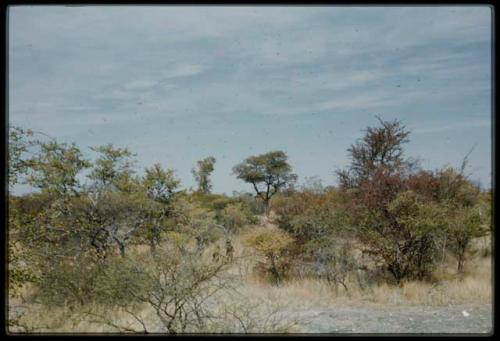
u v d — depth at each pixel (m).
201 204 20.58
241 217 19.62
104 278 8.61
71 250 10.50
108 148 12.71
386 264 12.66
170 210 13.76
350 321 8.80
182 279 7.74
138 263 8.23
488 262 13.70
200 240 13.65
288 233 14.16
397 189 13.30
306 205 14.68
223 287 9.29
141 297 7.78
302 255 13.16
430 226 11.80
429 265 12.64
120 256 10.89
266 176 32.78
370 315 9.34
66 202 11.34
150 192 13.64
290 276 12.74
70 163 11.50
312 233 13.67
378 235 12.50
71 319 8.08
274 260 13.38
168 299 8.80
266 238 13.20
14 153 9.03
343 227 13.27
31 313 8.60
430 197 13.62
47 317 8.43
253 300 10.02
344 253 12.66
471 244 14.52
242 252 13.80
